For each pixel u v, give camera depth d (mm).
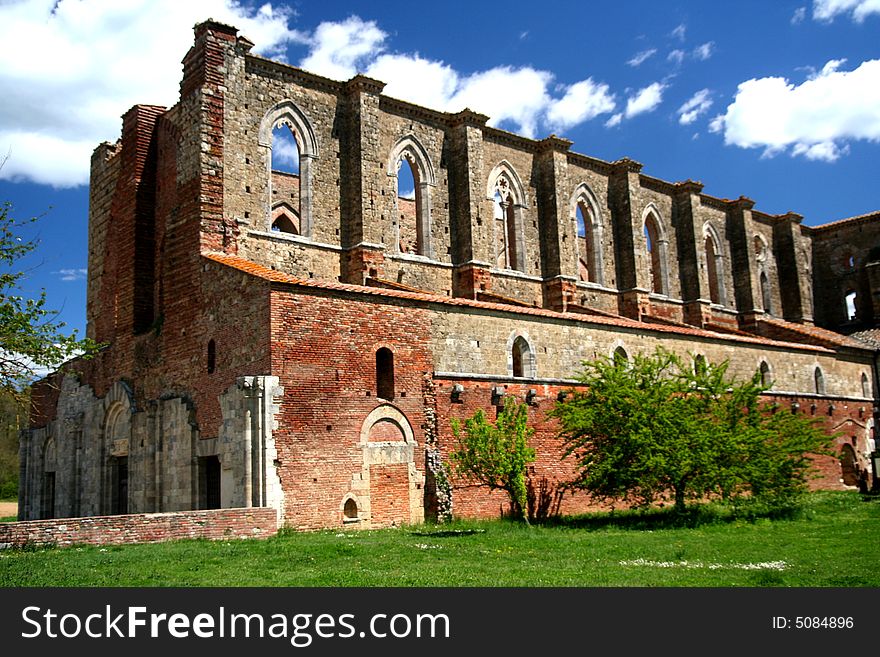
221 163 35656
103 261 44312
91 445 40625
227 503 27984
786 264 68375
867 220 69375
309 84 40250
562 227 49406
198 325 32750
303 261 38281
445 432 31656
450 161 45812
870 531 25484
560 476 35375
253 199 36906
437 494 30547
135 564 18953
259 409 26938
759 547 21797
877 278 67250
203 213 34594
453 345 32812
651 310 54500
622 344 40250
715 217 62094
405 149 44031
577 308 48031
